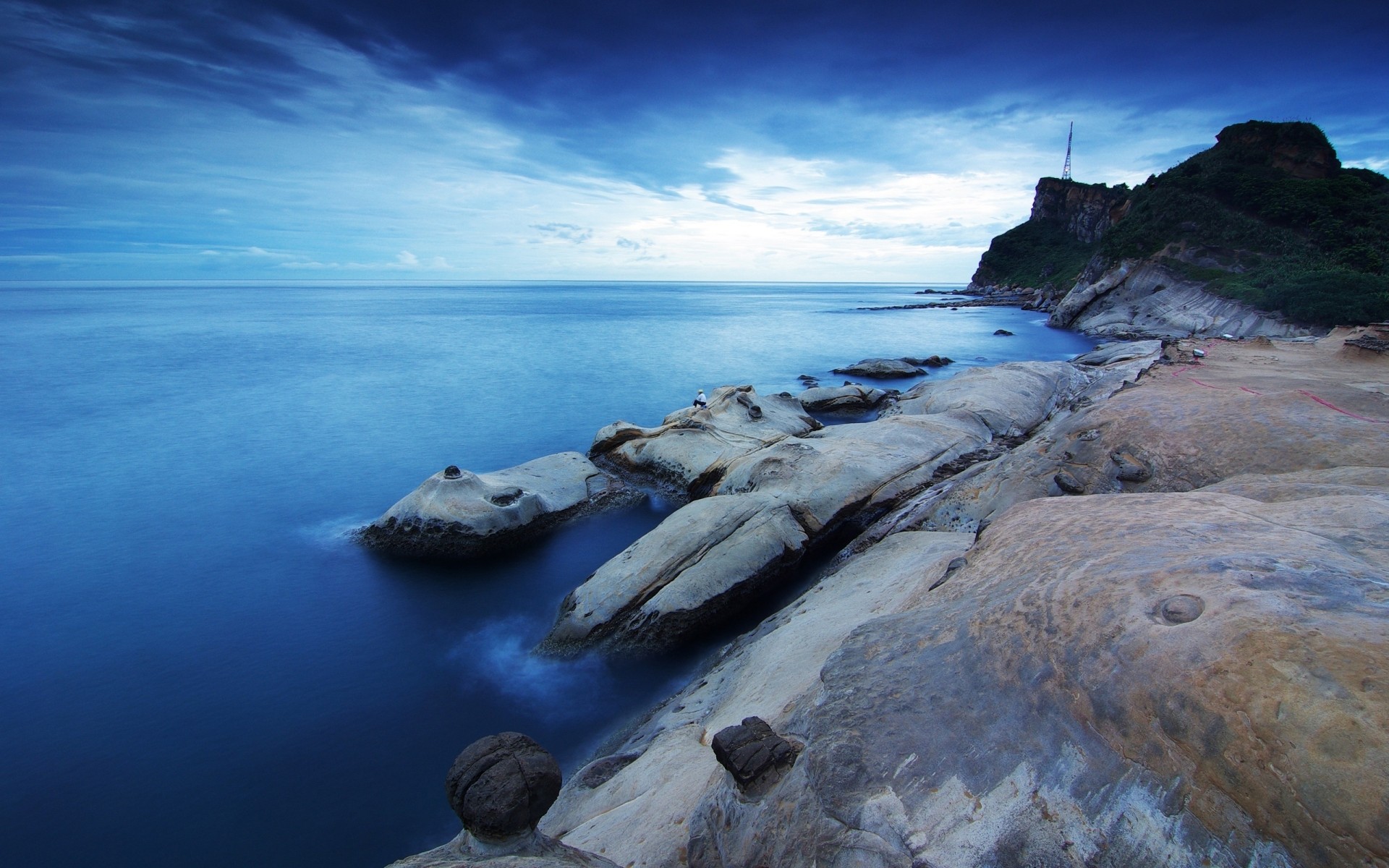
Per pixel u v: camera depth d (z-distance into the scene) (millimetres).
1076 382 27547
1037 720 3709
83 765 10414
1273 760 2918
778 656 8820
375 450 27375
